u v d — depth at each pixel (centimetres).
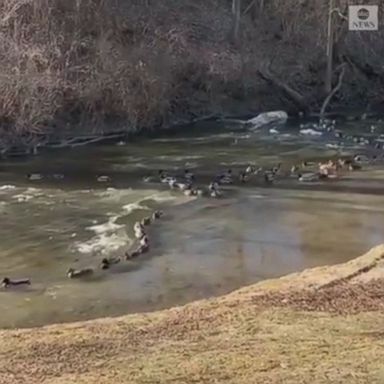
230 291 1402
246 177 2391
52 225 1856
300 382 880
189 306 1221
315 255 1623
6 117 2845
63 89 2998
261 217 1933
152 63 3316
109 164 2636
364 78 4181
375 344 1004
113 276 1499
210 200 2108
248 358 960
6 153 2802
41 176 2434
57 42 3075
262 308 1175
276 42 4012
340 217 1930
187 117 3531
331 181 2338
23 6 3048
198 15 3934
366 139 3102
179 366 942
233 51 3806
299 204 2061
